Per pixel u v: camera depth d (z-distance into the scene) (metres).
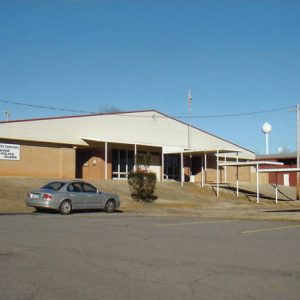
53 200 21.00
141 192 31.22
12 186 29.22
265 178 60.69
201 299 6.62
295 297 6.78
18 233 13.16
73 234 13.12
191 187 42.38
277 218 20.33
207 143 51.72
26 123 36.19
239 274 8.20
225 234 13.63
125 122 43.31
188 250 10.60
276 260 9.54
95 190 23.00
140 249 10.66
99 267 8.64
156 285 7.36
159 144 46.16
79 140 39.62
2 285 7.27
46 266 8.67
